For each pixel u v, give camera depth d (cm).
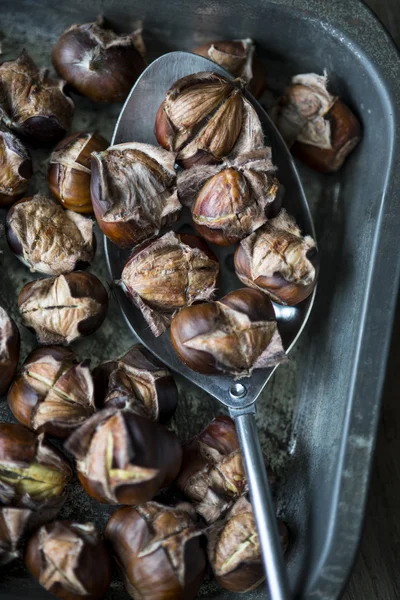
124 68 38
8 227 36
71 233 37
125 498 33
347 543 33
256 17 38
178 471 34
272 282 35
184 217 38
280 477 38
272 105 40
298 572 34
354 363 34
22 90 37
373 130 38
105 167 35
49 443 34
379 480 39
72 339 36
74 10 38
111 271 36
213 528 34
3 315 35
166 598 33
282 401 38
